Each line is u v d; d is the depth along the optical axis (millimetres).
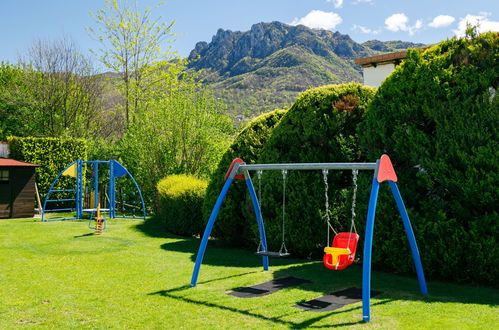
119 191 18109
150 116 17500
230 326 4699
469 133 6223
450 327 4469
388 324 4637
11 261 8234
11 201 15914
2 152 18844
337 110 8523
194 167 16922
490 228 6043
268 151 9117
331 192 8398
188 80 23812
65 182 18750
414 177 6988
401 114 7020
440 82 6691
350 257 5875
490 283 6379
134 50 25969
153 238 11352
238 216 9992
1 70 30141
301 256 8797
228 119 17656
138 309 5324
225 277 7082
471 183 6074
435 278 6848
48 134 26172
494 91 6453
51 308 5355
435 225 6375
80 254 8984
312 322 4781
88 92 27812
